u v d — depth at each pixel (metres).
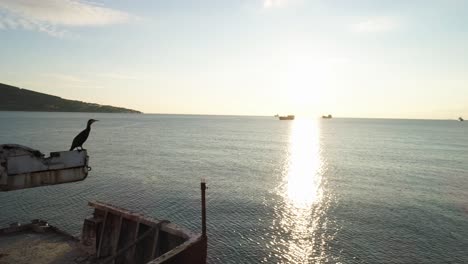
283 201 39.06
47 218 30.59
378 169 61.62
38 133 105.50
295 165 65.25
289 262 24.14
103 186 43.06
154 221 12.35
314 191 44.16
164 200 38.03
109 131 139.38
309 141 121.19
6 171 7.89
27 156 8.23
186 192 41.59
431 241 27.59
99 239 14.16
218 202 37.97
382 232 29.58
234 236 28.44
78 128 135.62
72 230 27.92
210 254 25.09
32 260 13.82
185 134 138.50
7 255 14.27
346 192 43.72
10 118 196.25
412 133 177.12
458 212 35.16
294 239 28.02
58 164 8.77
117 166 57.47
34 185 8.34
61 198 36.88
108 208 14.23
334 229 30.30
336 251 25.84
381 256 24.98
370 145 107.69
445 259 24.50
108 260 11.71
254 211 35.12
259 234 28.95
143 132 141.50
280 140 123.19
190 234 10.95
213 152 81.75
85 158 9.30
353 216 33.88
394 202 39.00
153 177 49.50
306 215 34.16
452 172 58.69
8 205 33.88
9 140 84.06
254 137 134.50
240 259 24.45
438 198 40.84
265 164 65.69
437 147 102.06
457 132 190.25
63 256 14.20
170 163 63.00
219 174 54.06
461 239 27.97
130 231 13.23
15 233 16.89
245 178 51.56
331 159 74.25
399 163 69.00
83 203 35.34
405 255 25.14
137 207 35.31
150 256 11.87
